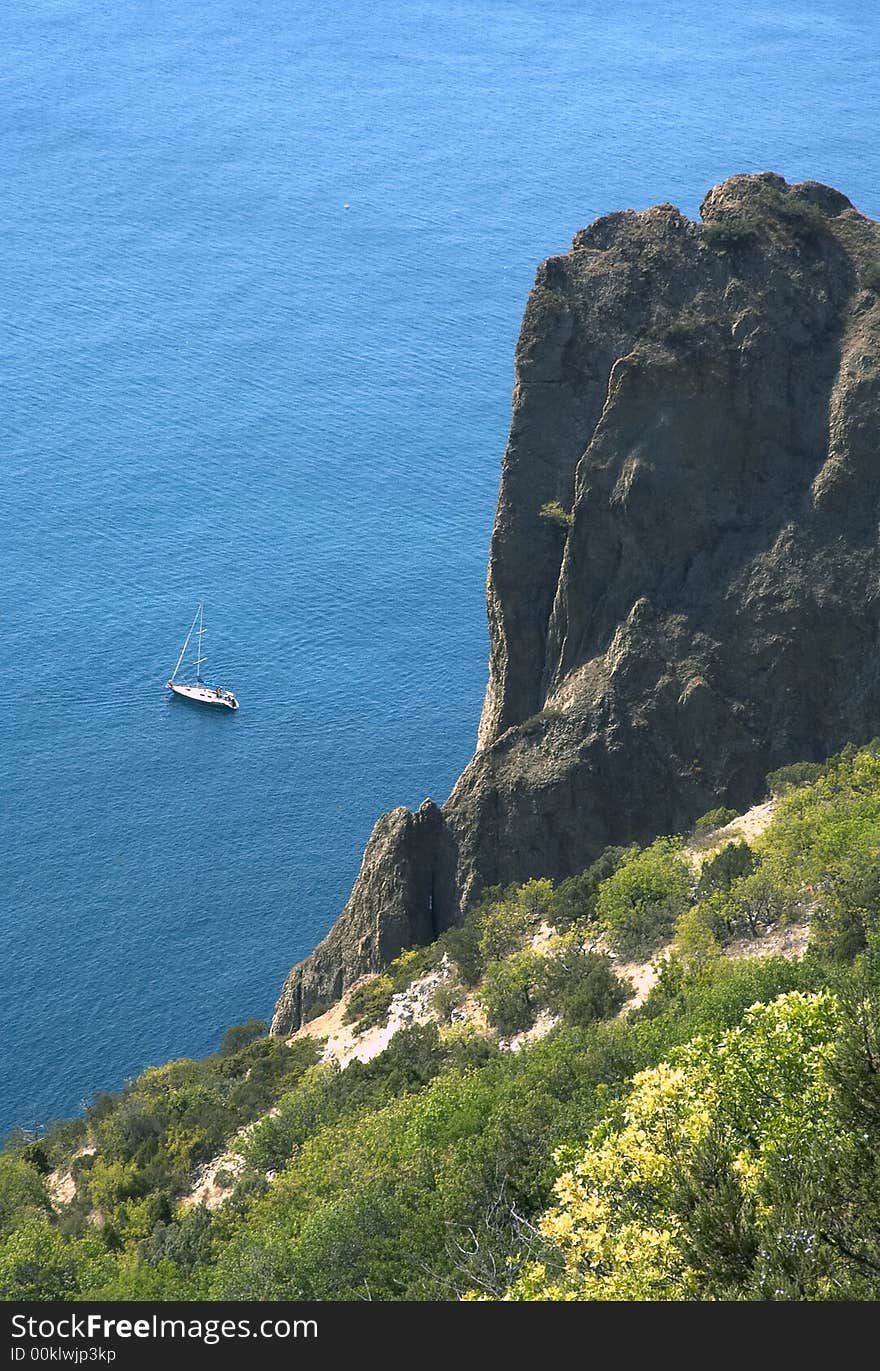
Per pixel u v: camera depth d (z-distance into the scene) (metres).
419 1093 69.94
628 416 101.88
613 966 75.75
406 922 101.12
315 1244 52.31
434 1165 55.97
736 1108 35.41
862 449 98.75
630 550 101.12
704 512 101.06
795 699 96.94
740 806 96.00
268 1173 72.81
